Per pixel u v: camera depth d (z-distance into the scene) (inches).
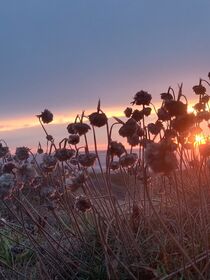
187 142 23.9
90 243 22.1
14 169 19.4
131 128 18.3
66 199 21.6
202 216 18.7
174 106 15.9
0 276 21.8
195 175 26.0
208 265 17.5
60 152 21.0
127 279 19.3
